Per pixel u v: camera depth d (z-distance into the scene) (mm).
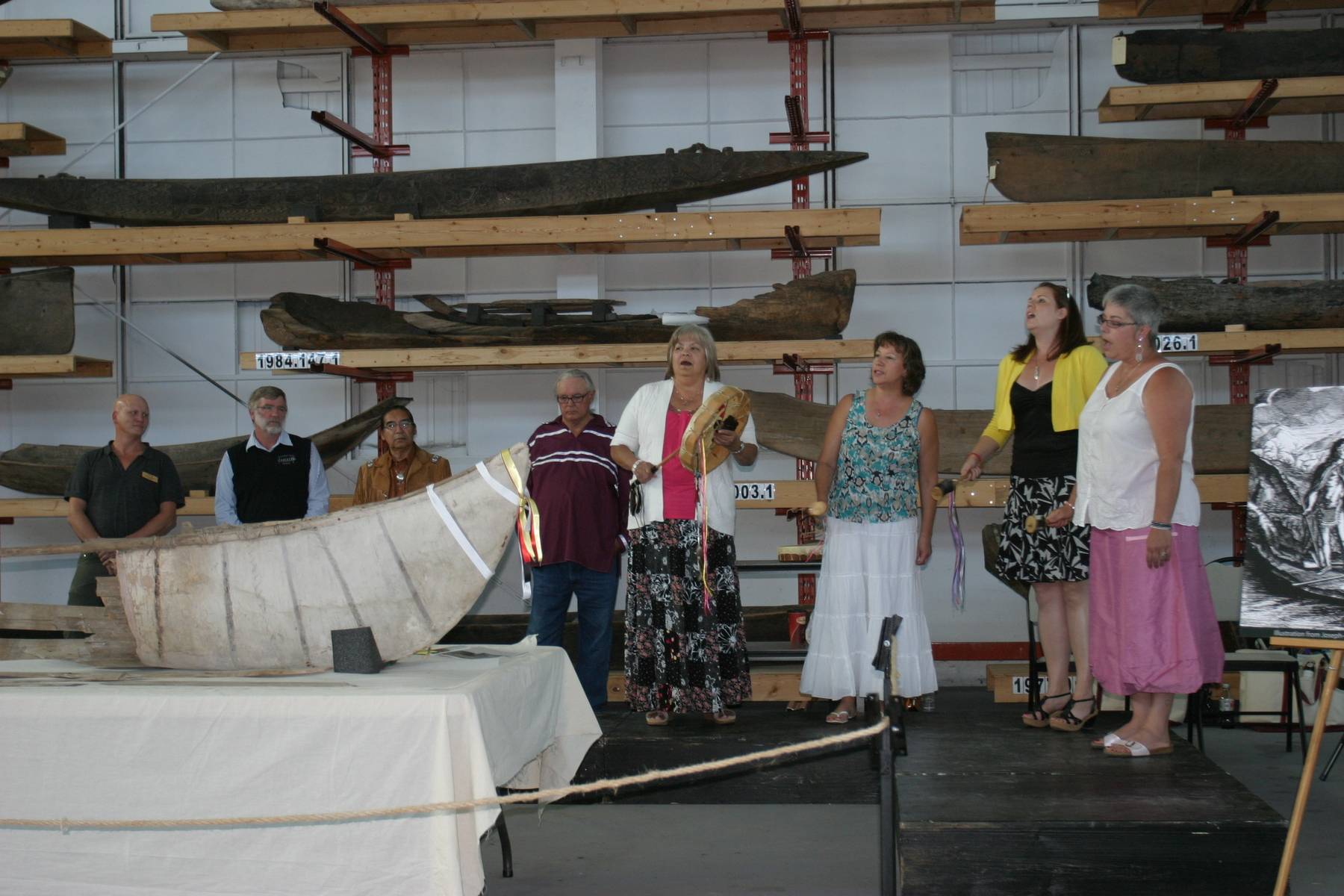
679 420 3902
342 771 2289
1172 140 6023
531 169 6332
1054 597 3865
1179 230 6012
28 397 6922
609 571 4344
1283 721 5508
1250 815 2756
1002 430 3873
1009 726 3928
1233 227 5969
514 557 6332
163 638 2771
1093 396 3469
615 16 6055
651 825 3979
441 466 5434
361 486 5402
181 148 6992
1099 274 5941
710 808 4207
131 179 6656
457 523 2742
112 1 6953
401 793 2275
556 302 6039
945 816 2781
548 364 5863
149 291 6934
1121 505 3324
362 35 6328
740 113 6719
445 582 2748
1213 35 6000
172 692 2359
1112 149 6016
